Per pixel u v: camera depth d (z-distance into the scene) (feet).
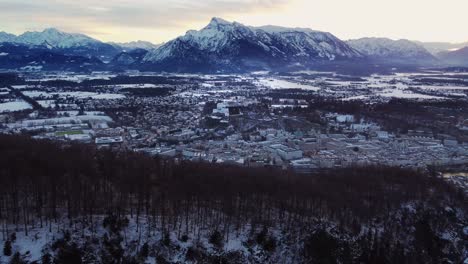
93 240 553.64
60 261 517.96
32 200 602.44
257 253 584.81
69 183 623.36
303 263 586.04
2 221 556.10
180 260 554.87
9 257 503.20
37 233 542.98
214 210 652.89
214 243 581.94
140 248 557.74
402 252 637.71
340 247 612.70
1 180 582.76
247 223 637.30
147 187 649.61
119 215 592.19
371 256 610.24
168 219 608.60
